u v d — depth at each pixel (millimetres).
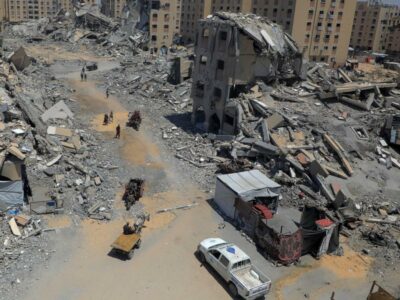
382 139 54094
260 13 122250
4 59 91000
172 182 46656
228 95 58062
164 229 37438
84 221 37000
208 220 39500
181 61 85812
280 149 48219
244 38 57188
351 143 51844
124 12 161125
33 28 171750
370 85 67062
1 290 28062
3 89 60875
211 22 58656
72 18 178375
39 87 78562
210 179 47781
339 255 35906
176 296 29484
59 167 42812
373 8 193000
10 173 35656
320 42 118688
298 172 46469
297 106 59969
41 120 54375
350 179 46125
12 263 30453
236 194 38688
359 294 31562
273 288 31219
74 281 29859
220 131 60031
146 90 84250
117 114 69750
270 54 58969
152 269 32062
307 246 35062
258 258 34438
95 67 106562
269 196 39719
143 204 41281
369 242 37875
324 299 30688
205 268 32656
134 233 34531
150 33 149875
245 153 50656
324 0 114062
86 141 54281
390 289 32250
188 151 54844
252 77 60719
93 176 44031
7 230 33344
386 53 187500
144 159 52000
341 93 63781
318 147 50281
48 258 31734
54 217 36469
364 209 42344
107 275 30875
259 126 54219
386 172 48625
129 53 134000
